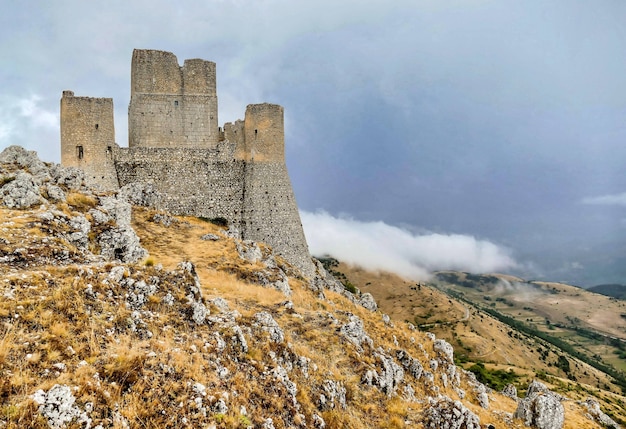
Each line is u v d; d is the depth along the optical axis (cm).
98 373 1187
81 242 2278
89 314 1430
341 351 2359
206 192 5744
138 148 5459
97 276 1659
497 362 16950
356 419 1891
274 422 1429
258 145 5981
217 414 1274
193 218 5388
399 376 2648
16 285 1420
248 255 4306
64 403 1038
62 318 1347
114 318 1471
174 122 5675
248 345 1792
